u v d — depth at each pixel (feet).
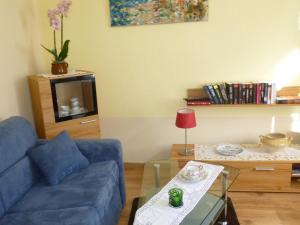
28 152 7.39
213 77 10.06
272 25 9.36
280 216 7.64
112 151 8.09
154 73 10.30
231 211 7.77
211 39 9.73
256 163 8.57
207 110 10.37
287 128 10.20
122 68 10.39
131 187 9.50
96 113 9.66
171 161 8.14
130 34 10.03
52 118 8.84
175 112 10.55
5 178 6.29
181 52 9.98
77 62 10.50
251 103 9.52
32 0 9.92
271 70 9.75
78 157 7.70
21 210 6.05
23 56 9.36
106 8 9.91
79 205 6.02
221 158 8.84
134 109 10.74
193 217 5.93
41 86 8.52
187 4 9.50
